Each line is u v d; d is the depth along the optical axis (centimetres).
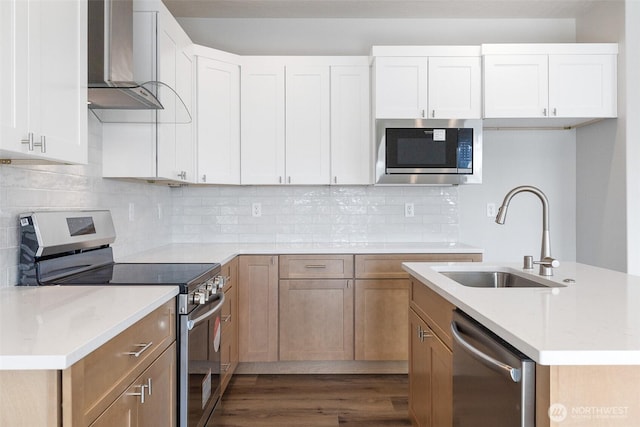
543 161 395
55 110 151
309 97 352
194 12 372
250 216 384
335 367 338
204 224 382
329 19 386
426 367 210
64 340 105
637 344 101
